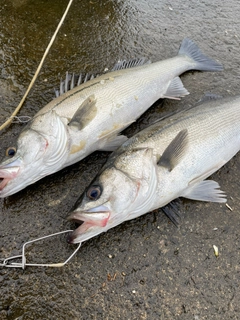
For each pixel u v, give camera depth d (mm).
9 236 493
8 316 446
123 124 581
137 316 450
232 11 822
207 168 516
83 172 550
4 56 689
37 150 498
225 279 473
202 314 452
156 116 622
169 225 504
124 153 472
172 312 452
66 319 446
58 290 460
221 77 681
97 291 461
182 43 694
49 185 533
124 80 593
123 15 786
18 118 589
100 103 561
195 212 517
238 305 458
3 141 574
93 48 717
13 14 771
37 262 476
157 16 792
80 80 623
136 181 454
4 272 469
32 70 672
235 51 733
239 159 572
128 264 478
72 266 473
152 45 731
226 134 537
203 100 591
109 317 448
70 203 520
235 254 491
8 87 640
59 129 513
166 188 485
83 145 540
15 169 488
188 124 524
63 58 696
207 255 488
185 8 820
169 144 485
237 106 562
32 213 509
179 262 482
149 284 467
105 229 450
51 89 645
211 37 760
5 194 490
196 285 468
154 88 618
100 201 438
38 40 726
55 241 489
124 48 720
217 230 507
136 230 498
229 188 546
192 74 683
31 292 458
